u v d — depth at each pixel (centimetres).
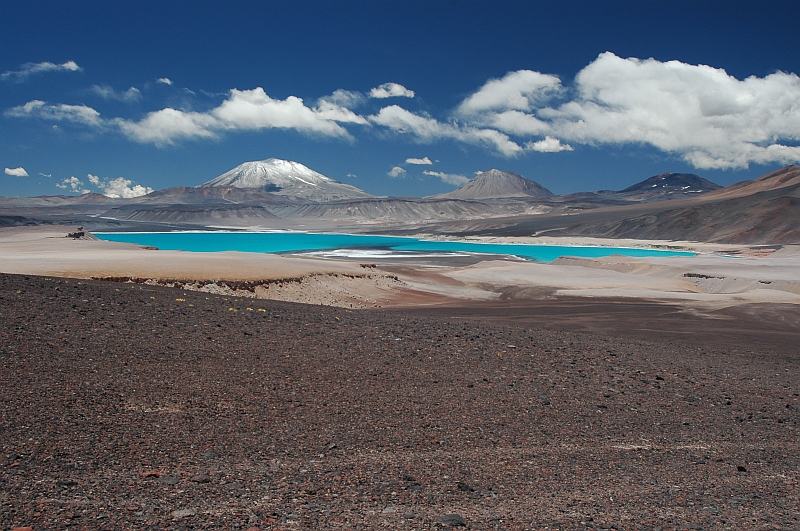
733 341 2844
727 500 779
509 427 1056
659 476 866
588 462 910
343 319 2006
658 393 1381
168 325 1552
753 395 1458
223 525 607
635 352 1906
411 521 648
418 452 905
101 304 1728
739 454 1002
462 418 1084
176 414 966
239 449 856
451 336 1819
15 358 1125
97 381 1063
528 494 766
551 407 1195
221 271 4244
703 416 1230
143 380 1104
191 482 724
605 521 682
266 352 1405
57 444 794
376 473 805
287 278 4309
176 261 4669
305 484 749
